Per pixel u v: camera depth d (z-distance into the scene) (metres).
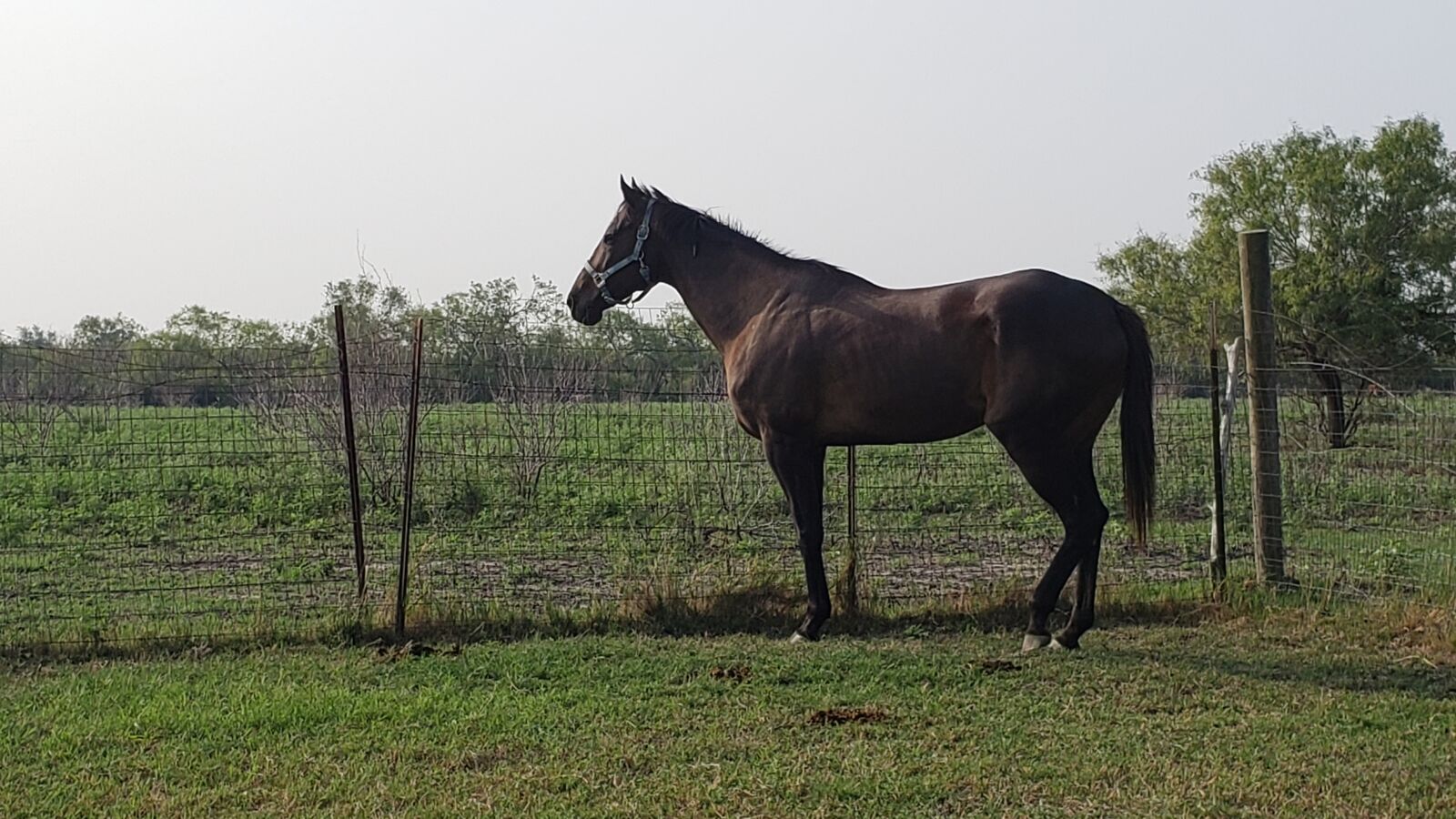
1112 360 6.61
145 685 6.17
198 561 10.26
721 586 7.93
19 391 9.26
